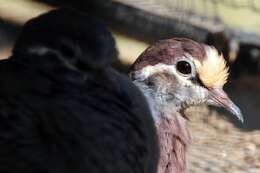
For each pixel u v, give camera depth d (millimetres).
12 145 3619
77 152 3719
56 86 3883
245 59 15789
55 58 3996
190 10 16875
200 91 6863
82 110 3842
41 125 3707
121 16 17125
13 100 3764
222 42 16141
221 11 16922
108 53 4105
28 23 4109
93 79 4043
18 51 4062
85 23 4082
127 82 4398
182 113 6941
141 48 15914
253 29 16312
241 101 14383
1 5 16594
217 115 12578
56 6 17297
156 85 6750
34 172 3592
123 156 3939
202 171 9484
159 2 17062
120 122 3982
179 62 6789
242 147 10898
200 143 10828
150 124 4434
